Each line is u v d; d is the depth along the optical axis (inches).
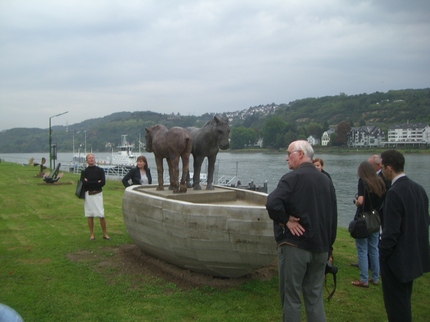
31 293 241.9
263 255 228.8
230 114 7603.4
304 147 179.9
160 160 329.1
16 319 86.7
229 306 225.1
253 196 309.3
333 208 178.9
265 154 3474.4
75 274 276.7
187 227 243.0
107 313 216.4
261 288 249.6
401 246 179.3
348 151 3225.9
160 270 284.2
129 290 248.1
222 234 232.5
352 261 327.0
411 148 3139.8
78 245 354.3
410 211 179.9
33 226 438.0
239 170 1918.1
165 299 233.8
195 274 267.6
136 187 343.0
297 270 171.2
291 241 171.3
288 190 170.9
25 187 850.8
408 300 183.6
